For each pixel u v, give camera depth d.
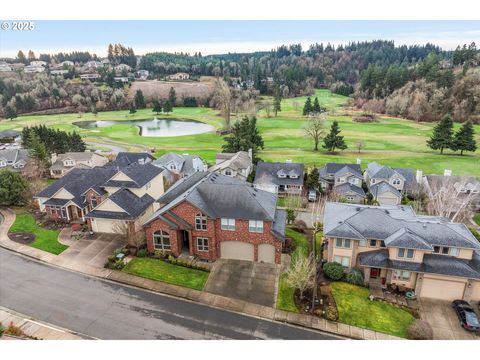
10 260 34.47
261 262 34.41
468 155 87.06
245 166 63.25
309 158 84.25
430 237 30.19
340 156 86.38
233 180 41.16
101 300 28.66
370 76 176.75
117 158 70.62
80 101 191.62
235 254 35.00
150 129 139.75
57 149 83.12
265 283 31.16
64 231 40.91
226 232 34.28
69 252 35.97
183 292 29.81
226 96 126.75
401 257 30.08
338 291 30.14
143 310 27.55
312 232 42.62
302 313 27.52
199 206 33.47
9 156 73.00
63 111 183.62
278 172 62.53
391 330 25.95
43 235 39.84
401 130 119.38
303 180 62.28
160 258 34.59
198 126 145.25
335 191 58.62
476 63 150.62
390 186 56.53
